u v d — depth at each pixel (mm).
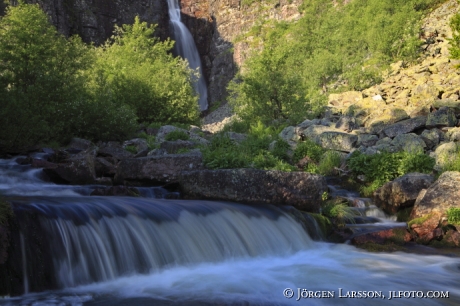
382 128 18672
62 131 19797
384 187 12352
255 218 9484
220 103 68750
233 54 70375
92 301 6207
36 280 6512
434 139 16594
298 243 9648
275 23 68750
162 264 7703
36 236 6652
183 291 6730
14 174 12688
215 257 8344
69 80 21297
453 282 7531
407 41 33531
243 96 28719
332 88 35312
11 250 6367
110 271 7180
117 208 7949
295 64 44844
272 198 10711
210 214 8930
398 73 31656
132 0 66500
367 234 10172
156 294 6574
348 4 56125
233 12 73625
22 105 17484
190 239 8234
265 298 6516
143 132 23844
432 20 38875
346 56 38906
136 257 7496
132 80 29062
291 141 19547
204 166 13945
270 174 10805
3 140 16547
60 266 6754
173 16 72625
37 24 21578
